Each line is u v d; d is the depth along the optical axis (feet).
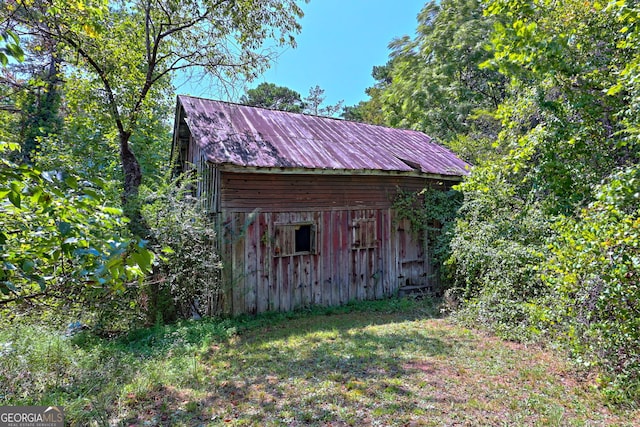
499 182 21.09
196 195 28.37
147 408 11.52
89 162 36.88
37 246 6.98
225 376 14.08
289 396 12.26
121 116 24.44
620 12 13.19
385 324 22.13
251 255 24.03
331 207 27.25
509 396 12.07
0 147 6.93
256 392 12.62
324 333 19.86
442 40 49.24
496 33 16.55
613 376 12.02
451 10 50.06
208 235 22.52
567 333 14.17
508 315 19.12
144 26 25.14
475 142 36.83
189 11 24.53
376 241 29.27
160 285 20.89
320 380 13.50
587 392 12.34
